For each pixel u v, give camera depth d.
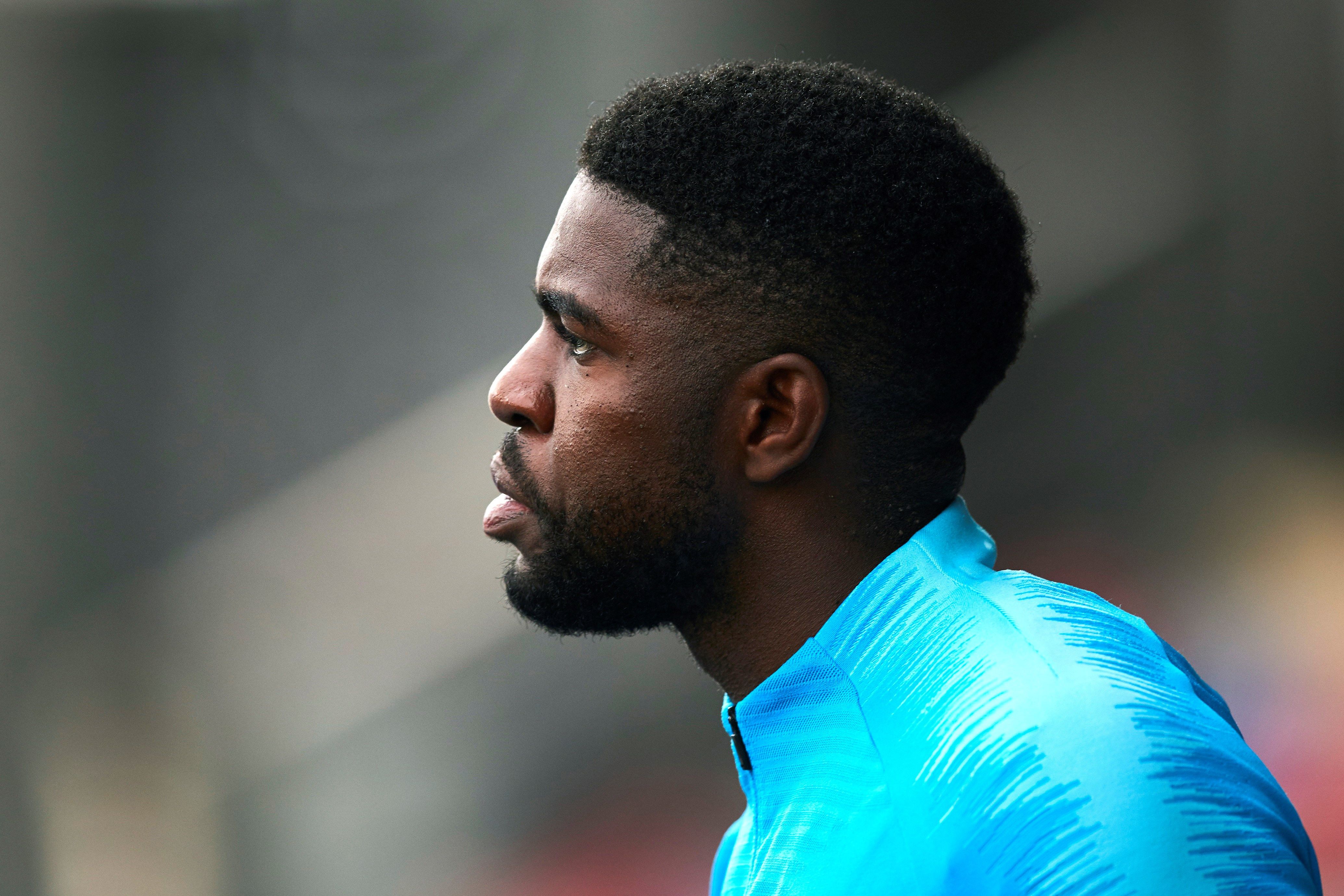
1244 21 31.89
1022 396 30.91
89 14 30.28
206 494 29.95
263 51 31.16
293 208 31.12
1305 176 31.41
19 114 29.83
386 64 31.34
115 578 29.16
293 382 30.66
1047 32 32.81
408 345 30.91
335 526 29.52
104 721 27.88
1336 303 31.02
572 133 31.03
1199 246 31.56
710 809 24.91
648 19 31.11
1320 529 27.55
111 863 26.16
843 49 32.12
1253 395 30.72
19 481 29.03
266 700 28.20
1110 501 30.12
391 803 26.67
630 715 26.31
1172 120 32.16
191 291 30.64
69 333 29.78
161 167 30.80
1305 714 22.30
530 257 31.00
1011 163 32.44
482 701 27.36
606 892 24.11
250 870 26.41
